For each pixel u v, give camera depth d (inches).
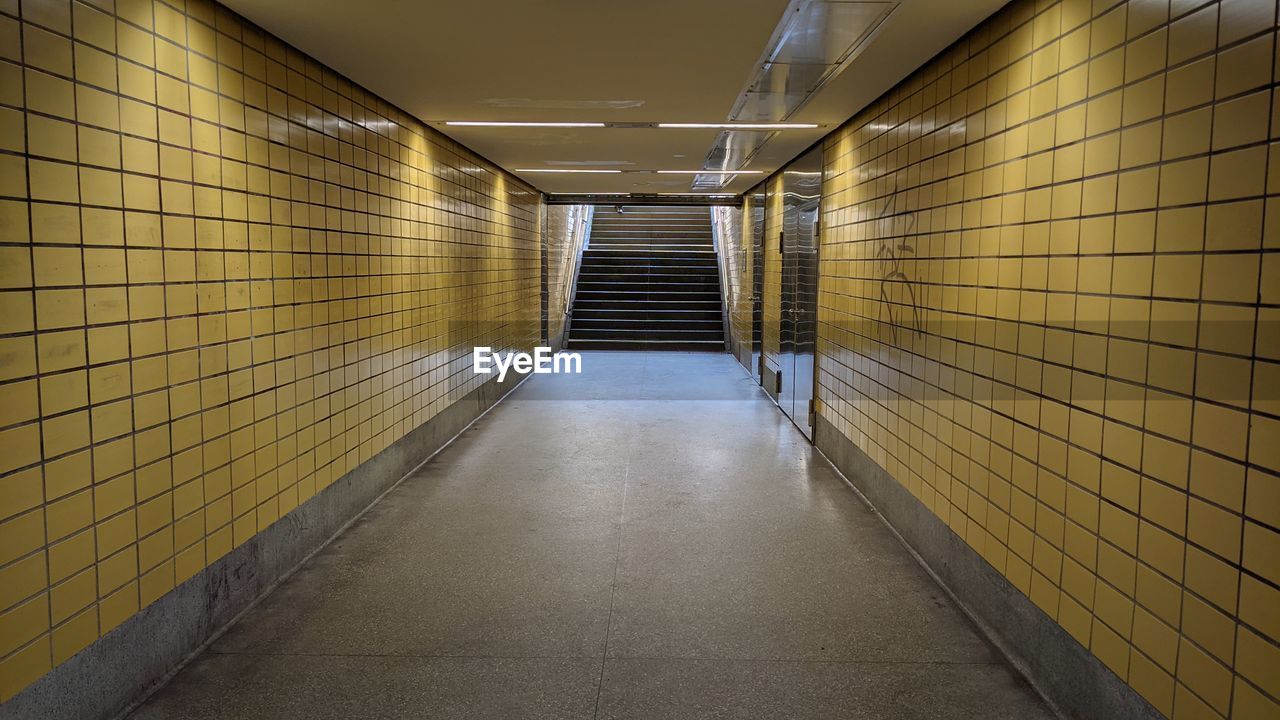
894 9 125.3
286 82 148.9
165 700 109.3
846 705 109.7
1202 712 80.0
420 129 230.1
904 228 175.2
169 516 114.9
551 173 363.3
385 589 148.1
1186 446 82.3
